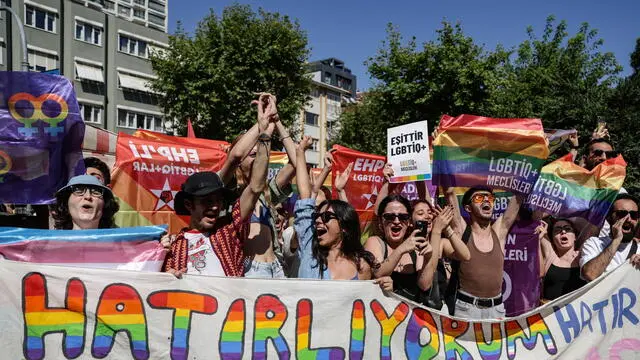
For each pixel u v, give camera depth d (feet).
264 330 10.24
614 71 69.77
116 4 199.00
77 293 9.35
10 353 8.95
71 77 109.81
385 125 71.92
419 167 16.08
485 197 13.52
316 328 10.55
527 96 67.97
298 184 11.89
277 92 78.74
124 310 9.54
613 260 14.92
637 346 12.99
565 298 12.71
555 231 16.03
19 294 9.05
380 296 11.05
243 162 11.86
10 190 11.59
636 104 44.01
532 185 14.39
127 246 10.21
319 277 11.09
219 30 76.48
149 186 18.43
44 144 11.82
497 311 13.29
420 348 11.34
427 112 67.26
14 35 100.53
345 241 11.33
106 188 11.03
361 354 10.80
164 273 9.76
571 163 16.87
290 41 77.82
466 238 13.65
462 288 13.47
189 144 19.53
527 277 15.58
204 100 74.74
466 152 14.66
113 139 23.52
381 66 68.44
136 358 9.53
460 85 64.34
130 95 119.44
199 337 9.86
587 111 43.86
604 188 16.34
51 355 9.14
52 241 9.84
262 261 11.50
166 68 77.56
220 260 10.33
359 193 22.66
